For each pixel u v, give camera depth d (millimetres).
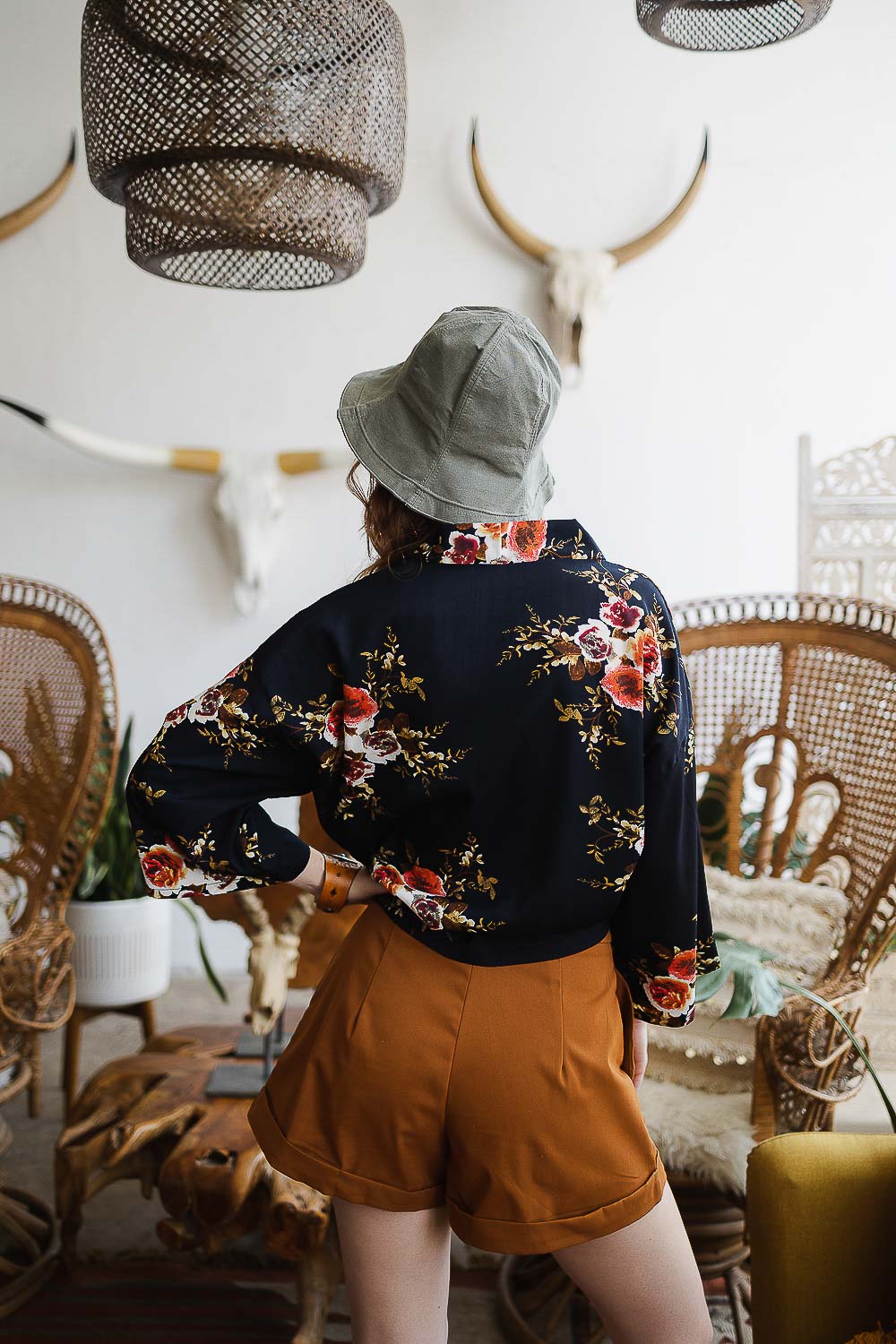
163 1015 3406
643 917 1124
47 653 2352
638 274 3771
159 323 3764
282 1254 1712
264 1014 1895
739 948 1625
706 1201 1906
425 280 3771
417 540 1084
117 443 3578
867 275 3771
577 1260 1119
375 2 1867
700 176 3588
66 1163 1915
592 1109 1071
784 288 3775
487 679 1021
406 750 1041
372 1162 1080
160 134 1789
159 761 1091
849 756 2010
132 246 1998
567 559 1069
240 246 1932
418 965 1076
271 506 3682
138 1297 1959
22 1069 2018
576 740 1023
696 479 3822
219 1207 1721
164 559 3811
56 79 3705
